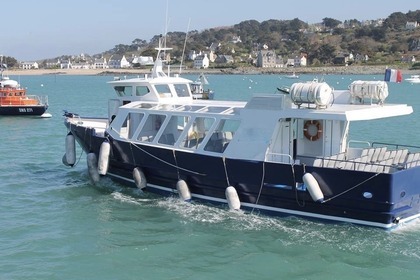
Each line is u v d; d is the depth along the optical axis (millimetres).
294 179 14812
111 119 21156
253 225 15086
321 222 14930
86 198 18438
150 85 19625
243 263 12805
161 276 12164
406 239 13922
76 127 21578
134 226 15406
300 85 15102
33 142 32812
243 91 85625
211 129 16531
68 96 79625
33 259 13156
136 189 19047
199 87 36312
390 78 15758
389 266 12555
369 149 15508
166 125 17875
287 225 15023
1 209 17375
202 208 16609
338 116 14305
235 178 15820
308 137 16016
